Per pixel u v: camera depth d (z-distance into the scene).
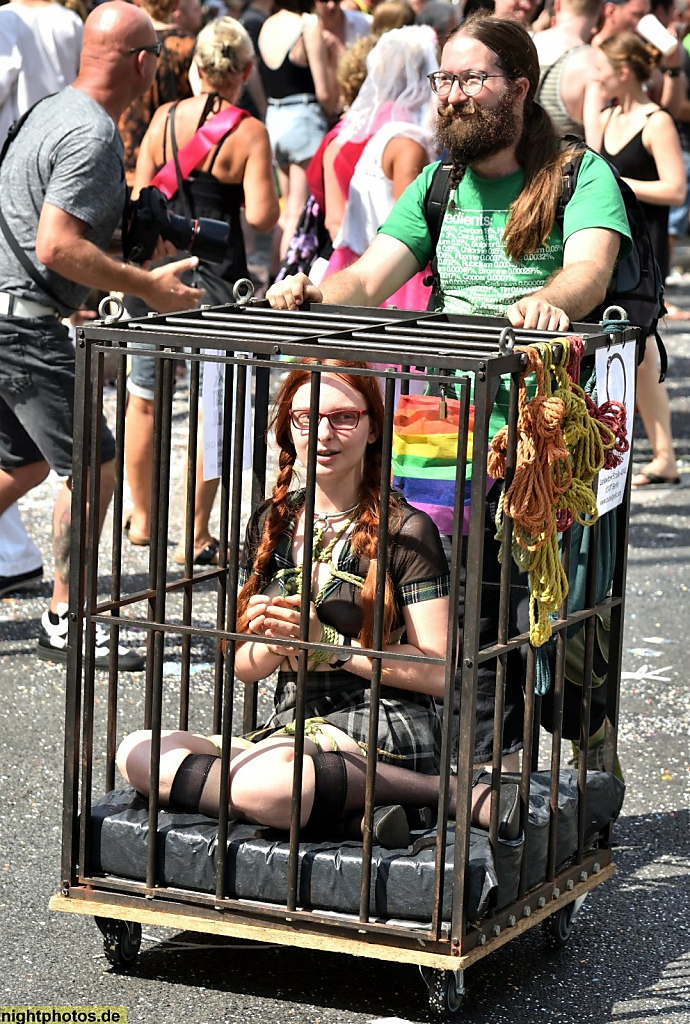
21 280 4.73
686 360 10.24
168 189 5.99
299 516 3.10
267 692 4.71
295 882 2.81
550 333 3.08
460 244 3.61
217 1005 2.91
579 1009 2.95
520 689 3.37
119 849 2.95
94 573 2.95
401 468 3.36
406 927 2.75
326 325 3.18
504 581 2.80
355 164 5.48
